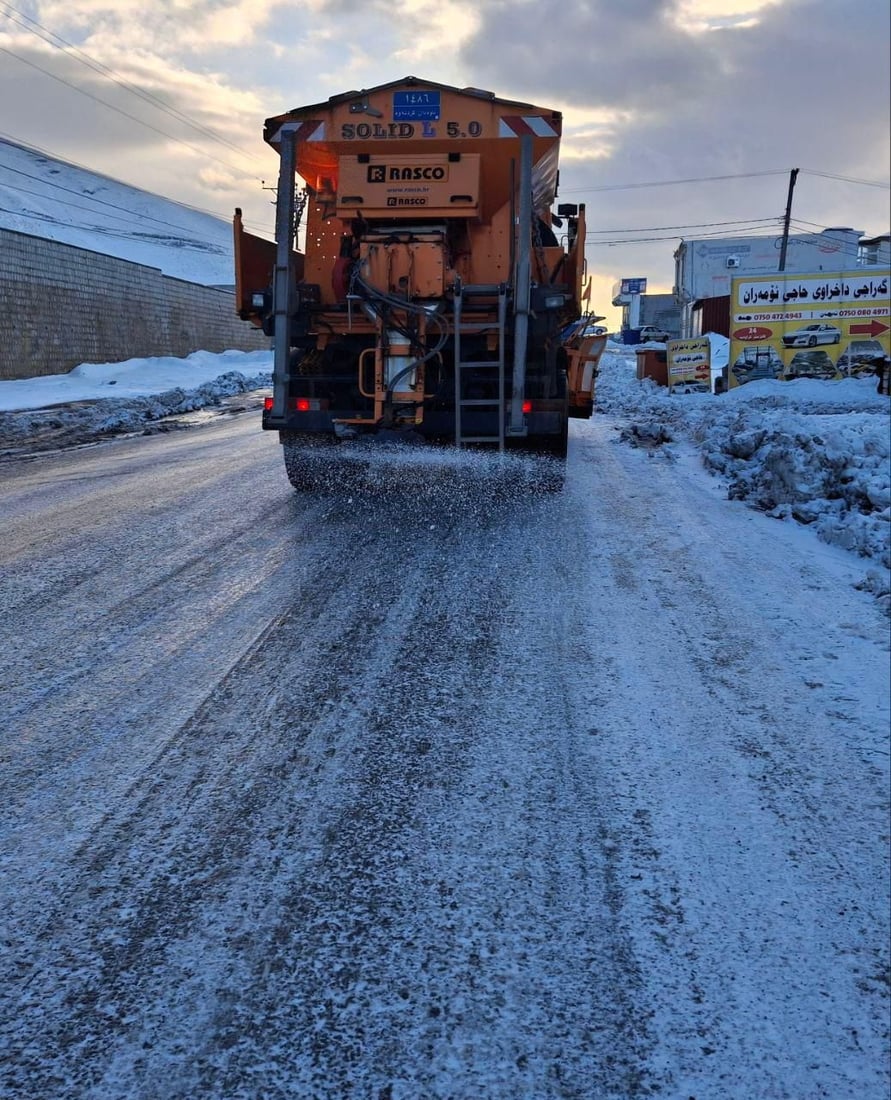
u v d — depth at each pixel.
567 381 9.21
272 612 5.15
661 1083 1.99
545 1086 1.97
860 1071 2.03
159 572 5.97
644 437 14.95
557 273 8.41
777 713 3.90
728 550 6.88
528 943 2.42
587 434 15.77
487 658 4.48
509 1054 2.06
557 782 3.26
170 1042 2.07
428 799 3.14
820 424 14.84
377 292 7.96
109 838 2.87
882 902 2.62
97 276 28.80
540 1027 2.13
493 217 8.40
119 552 6.50
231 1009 2.17
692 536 7.33
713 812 3.09
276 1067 2.01
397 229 8.27
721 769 3.39
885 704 4.01
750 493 9.21
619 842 2.89
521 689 4.09
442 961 2.34
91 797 3.12
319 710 3.85
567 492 9.21
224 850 2.82
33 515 7.86
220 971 2.29
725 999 2.24
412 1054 2.05
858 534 7.00
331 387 8.44
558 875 2.71
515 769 3.36
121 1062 2.01
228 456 12.15
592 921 2.51
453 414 8.08
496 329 7.97
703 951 2.40
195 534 7.12
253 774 3.29
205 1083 1.96
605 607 5.34
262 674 4.23
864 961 2.38
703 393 26.78
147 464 11.34
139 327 31.64
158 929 2.45
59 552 6.49
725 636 4.87
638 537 7.25
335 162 8.56
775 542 7.23
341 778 3.27
